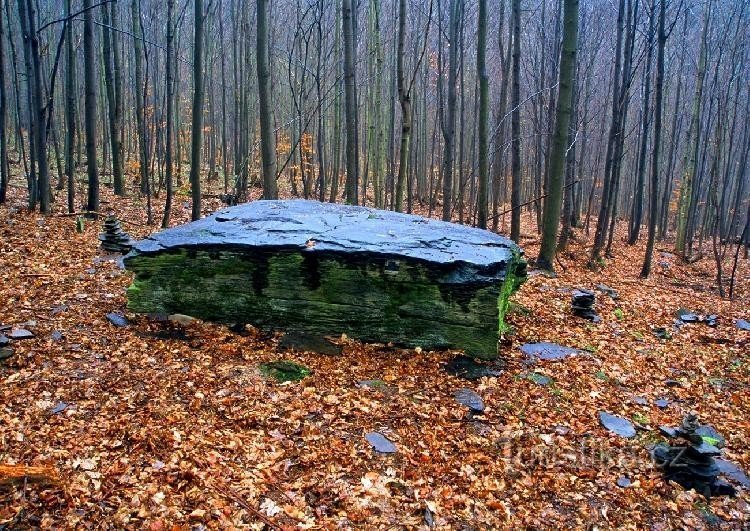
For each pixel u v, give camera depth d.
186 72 36.28
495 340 7.21
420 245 7.46
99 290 8.39
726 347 9.23
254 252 7.39
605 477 5.19
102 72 23.47
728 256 22.45
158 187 21.39
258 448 4.91
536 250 18.41
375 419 5.67
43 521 3.60
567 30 11.88
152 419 5.07
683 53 23.17
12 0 23.80
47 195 13.21
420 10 19.89
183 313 7.70
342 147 31.09
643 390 7.21
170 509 3.91
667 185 27.48
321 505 4.29
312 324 7.52
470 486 4.83
